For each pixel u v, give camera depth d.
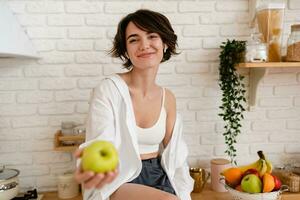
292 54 1.30
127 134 1.09
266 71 1.42
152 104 1.21
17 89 1.47
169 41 1.16
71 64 1.48
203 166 1.62
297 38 1.30
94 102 1.09
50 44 1.46
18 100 1.48
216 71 1.56
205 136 1.60
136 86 1.18
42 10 1.44
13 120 1.49
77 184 1.46
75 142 1.43
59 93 1.49
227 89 1.48
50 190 1.54
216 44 1.54
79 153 0.70
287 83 1.61
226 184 1.25
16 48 1.17
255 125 1.62
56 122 1.51
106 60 1.50
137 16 1.09
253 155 1.64
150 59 1.10
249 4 1.52
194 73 1.55
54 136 1.42
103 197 0.99
